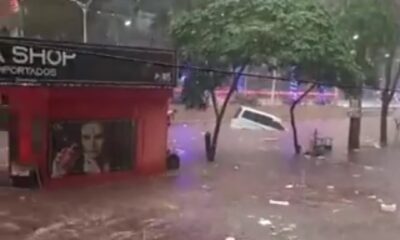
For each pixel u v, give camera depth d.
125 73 20.94
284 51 24.53
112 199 18.22
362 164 27.19
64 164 20.12
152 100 22.38
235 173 23.66
